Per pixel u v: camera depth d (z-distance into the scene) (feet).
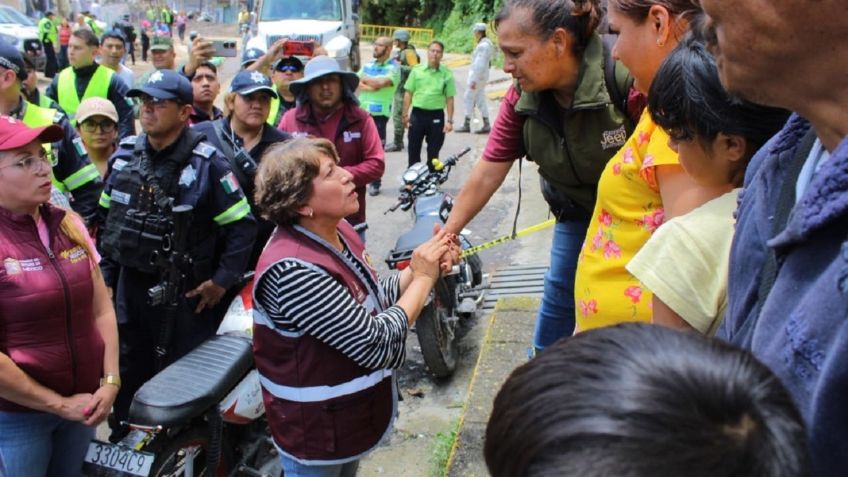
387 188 26.96
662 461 1.84
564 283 9.05
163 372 8.96
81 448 8.64
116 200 10.55
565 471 1.92
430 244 8.20
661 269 4.61
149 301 10.56
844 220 2.63
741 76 3.04
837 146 2.79
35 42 53.21
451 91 28.14
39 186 7.41
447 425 12.17
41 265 7.64
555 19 6.97
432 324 12.72
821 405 2.55
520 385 2.18
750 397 1.98
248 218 10.87
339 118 14.88
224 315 11.35
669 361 2.03
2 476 7.84
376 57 29.25
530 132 7.97
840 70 2.77
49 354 7.74
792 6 2.69
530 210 23.15
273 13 42.60
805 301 2.71
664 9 5.69
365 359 7.04
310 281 6.89
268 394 7.49
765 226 3.43
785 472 1.94
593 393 1.99
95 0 99.04
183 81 10.35
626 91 7.11
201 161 10.48
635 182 5.65
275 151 7.07
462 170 29.68
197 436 9.25
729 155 4.56
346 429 7.34
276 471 10.44
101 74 17.95
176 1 129.70
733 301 3.70
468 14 86.48
